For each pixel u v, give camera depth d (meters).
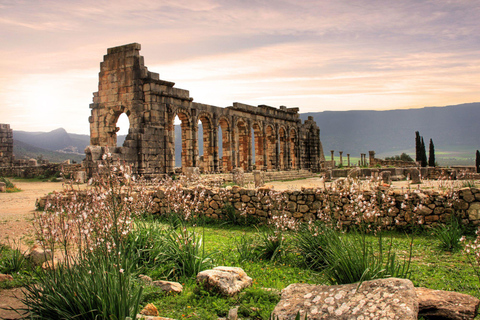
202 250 9.20
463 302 5.65
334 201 12.80
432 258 9.15
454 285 7.34
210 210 15.27
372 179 9.75
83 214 6.68
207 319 6.14
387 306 5.15
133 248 8.49
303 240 9.41
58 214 6.91
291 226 10.38
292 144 59.12
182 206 13.08
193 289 7.27
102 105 34.84
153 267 8.34
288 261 9.22
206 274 7.21
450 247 9.88
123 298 5.67
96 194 6.75
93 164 27.38
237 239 11.83
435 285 7.32
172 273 8.23
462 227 11.38
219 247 10.76
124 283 5.88
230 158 43.50
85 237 6.77
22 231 14.04
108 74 34.47
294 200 13.61
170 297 7.00
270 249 9.68
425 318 5.65
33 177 52.16
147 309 6.27
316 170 62.56
